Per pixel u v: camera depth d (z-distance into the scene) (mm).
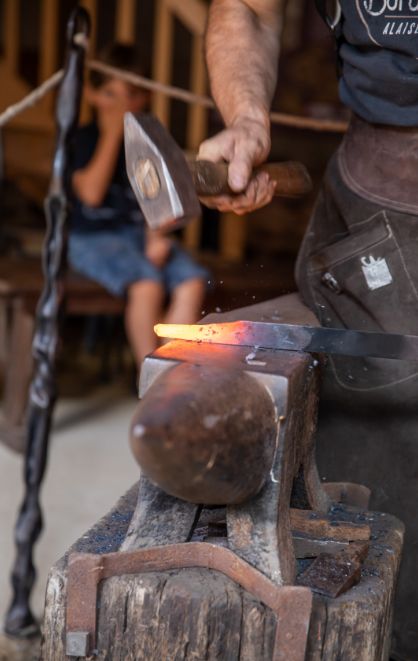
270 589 1188
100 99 4211
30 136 5875
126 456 3963
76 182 4262
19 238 5594
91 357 5387
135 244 4379
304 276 1683
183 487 1096
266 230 6578
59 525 3266
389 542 1431
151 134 1135
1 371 4492
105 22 6883
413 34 1491
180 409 1058
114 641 1229
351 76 1586
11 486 3586
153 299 4238
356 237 1590
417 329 1566
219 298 4742
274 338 1328
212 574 1249
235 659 1212
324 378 1663
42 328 2613
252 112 1546
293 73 6809
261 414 1151
